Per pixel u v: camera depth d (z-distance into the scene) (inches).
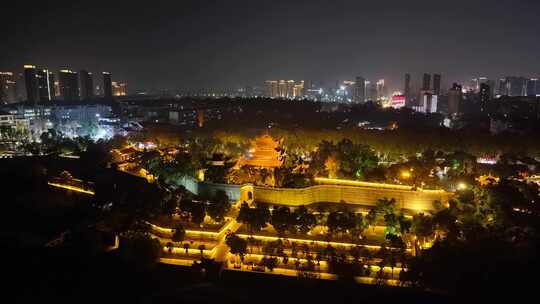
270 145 6087.6
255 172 5812.0
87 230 3767.2
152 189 5132.9
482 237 3708.2
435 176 5812.0
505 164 6422.2
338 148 6958.7
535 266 2822.3
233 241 3895.2
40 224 4468.5
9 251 2851.9
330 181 5807.1
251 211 4448.8
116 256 3240.7
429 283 3208.7
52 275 2426.2
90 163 7106.3
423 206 5246.1
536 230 3991.1
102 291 2240.4
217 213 4594.0
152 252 3587.6
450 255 3376.0
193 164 6166.3
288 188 5349.4
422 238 4264.3
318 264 3831.2
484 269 2883.9
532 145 7667.3
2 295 2117.4
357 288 3014.3
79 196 5570.9
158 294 1598.2
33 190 5580.7
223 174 5807.1
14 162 6899.6
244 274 3518.7
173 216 4909.0
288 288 3164.4
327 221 4338.1
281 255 3924.7
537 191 5285.4
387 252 3809.1
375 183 5689.0
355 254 3843.5
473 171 6245.1
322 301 2812.5
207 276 3410.4
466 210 4527.6
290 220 4311.0
